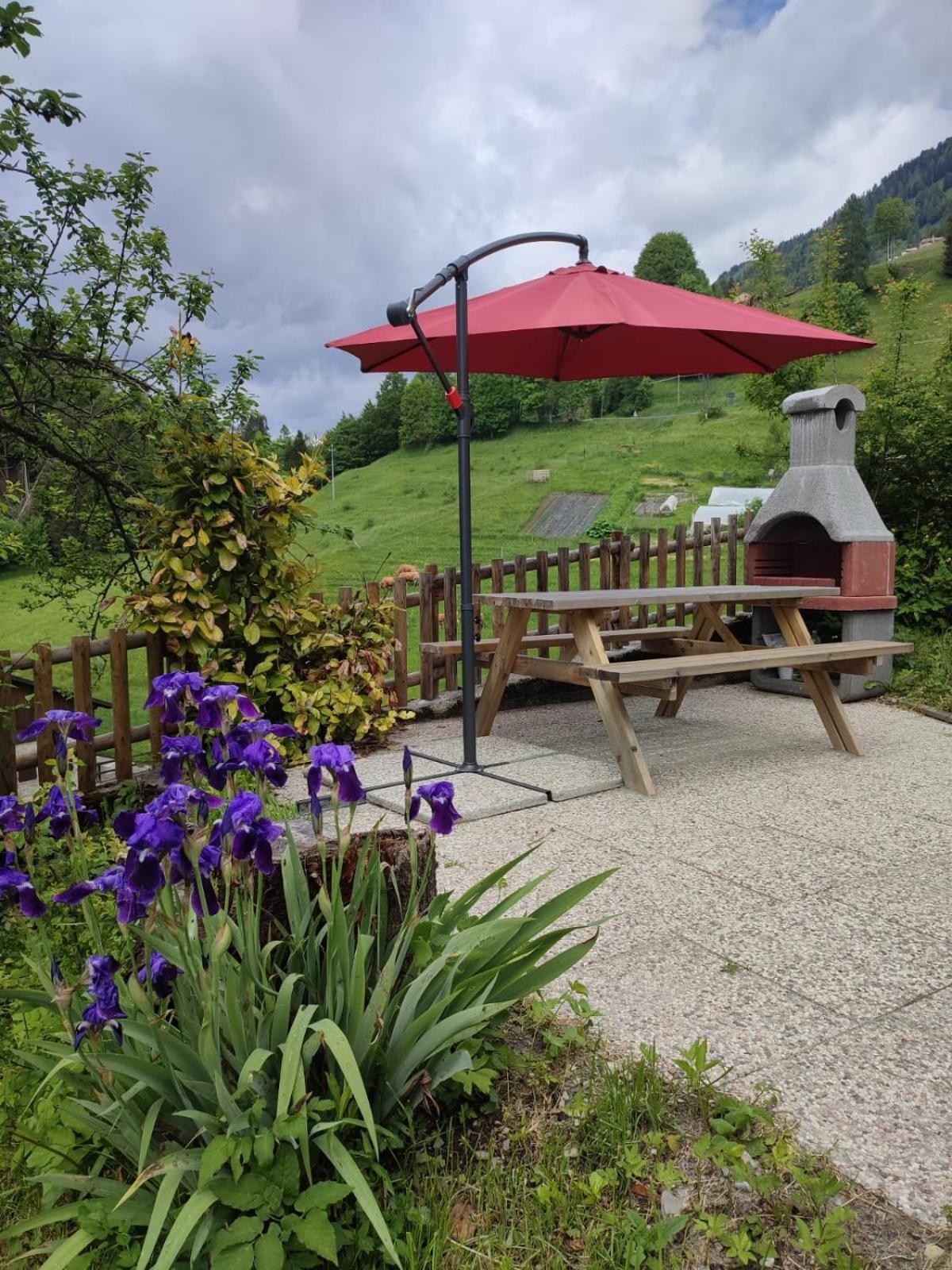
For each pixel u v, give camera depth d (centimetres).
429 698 642
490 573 675
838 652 479
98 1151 180
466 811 401
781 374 1043
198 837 159
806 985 255
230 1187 155
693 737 558
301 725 514
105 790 484
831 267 1177
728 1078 210
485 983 201
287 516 534
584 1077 210
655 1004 245
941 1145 187
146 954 192
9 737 459
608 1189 178
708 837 377
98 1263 162
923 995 249
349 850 236
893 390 811
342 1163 155
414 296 431
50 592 629
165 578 511
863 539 641
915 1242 162
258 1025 177
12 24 383
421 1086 184
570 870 343
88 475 602
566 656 645
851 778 463
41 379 568
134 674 1027
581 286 477
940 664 672
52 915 302
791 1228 166
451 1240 168
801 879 332
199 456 512
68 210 525
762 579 710
